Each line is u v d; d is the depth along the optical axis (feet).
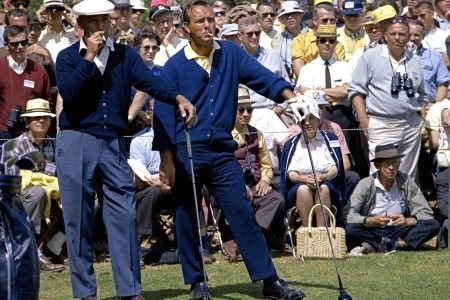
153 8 82.38
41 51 69.00
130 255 44.16
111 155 44.29
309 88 71.51
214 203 61.31
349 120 70.08
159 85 44.34
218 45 45.88
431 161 71.77
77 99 43.39
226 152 45.42
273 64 74.33
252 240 45.52
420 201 62.44
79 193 43.91
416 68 68.03
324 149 62.54
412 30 75.92
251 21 73.51
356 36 81.66
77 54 43.98
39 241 59.41
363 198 62.23
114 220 44.29
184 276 45.93
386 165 61.82
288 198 62.34
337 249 58.23
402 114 67.41
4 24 76.38
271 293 45.91
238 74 46.03
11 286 35.04
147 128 63.67
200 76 45.03
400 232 61.67
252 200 61.98
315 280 51.21
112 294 49.34
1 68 64.34
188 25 45.09
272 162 67.00
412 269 54.29
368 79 68.13
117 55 44.32
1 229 35.32
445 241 62.69
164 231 60.39
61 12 74.59
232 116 45.78
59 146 44.09
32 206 57.67
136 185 61.36
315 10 74.33
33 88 64.64
